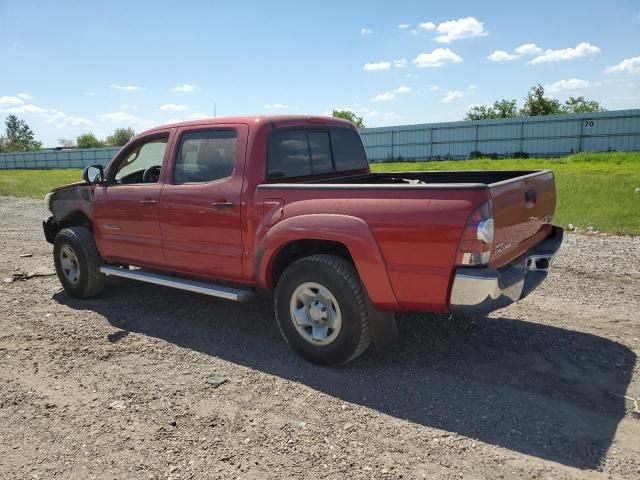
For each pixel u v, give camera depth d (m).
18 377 4.19
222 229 4.62
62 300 6.19
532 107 57.25
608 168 25.08
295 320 4.24
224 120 4.73
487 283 3.37
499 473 2.88
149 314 5.61
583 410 3.49
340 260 4.00
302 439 3.24
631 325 4.92
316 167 5.08
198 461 3.04
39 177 36.00
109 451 3.17
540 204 4.37
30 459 3.12
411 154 45.72
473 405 3.58
